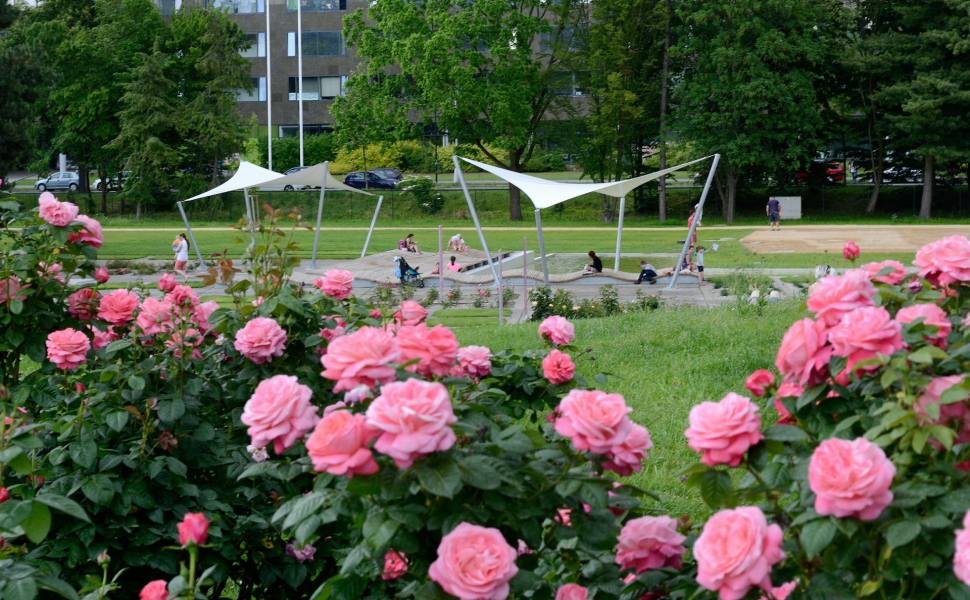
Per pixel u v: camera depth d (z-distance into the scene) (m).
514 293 23.77
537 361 4.07
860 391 2.50
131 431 3.93
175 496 3.78
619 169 50.06
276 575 3.82
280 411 2.35
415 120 68.38
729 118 46.41
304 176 29.25
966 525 1.73
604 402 2.39
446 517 2.30
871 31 48.31
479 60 46.47
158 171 51.12
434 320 18.56
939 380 2.22
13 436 2.86
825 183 52.56
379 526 2.24
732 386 8.45
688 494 6.01
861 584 2.25
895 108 47.09
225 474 4.02
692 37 46.59
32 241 4.46
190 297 4.20
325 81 67.06
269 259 4.53
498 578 2.05
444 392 2.08
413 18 46.62
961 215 48.06
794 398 2.48
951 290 3.32
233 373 4.24
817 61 44.81
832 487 1.90
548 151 59.44
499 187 58.19
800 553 2.23
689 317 12.48
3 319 4.22
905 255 30.05
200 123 51.44
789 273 25.00
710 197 52.91
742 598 1.97
